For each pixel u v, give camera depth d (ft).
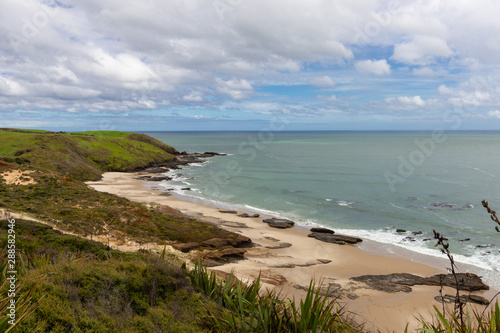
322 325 16.65
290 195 192.75
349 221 138.92
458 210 150.82
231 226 126.93
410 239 114.11
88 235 81.87
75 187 141.69
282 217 146.41
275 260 90.43
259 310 16.62
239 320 17.39
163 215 121.70
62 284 18.12
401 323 58.95
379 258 96.37
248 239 105.60
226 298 21.29
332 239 112.37
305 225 133.69
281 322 16.10
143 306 19.03
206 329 17.47
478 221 133.18
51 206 104.68
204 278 23.90
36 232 63.41
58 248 52.03
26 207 94.22
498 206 156.87
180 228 106.63
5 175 142.00
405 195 185.57
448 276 81.82
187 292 21.35
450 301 67.72
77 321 15.76
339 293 70.23
